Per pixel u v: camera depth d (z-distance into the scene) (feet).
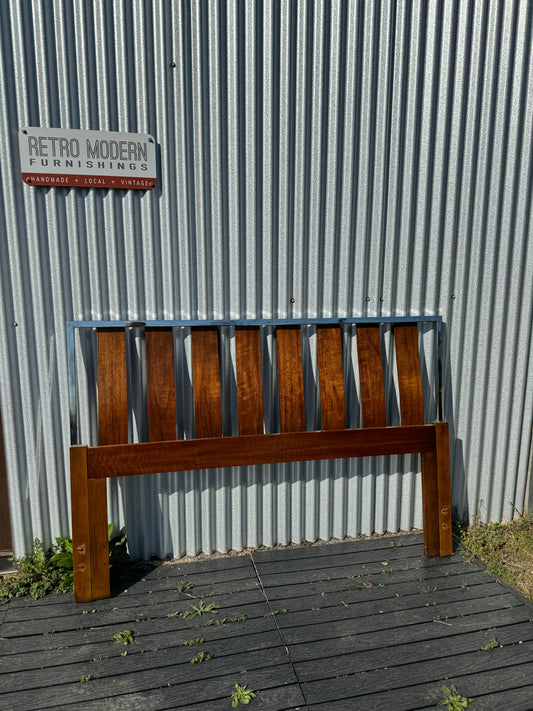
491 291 12.93
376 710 7.72
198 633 9.31
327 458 11.56
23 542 11.32
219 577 11.14
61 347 10.96
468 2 11.53
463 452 13.42
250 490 12.12
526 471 14.03
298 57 10.97
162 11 10.22
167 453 10.65
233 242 11.35
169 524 11.80
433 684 8.23
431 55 11.60
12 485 11.06
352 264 12.10
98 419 10.55
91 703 7.80
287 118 11.10
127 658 8.70
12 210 10.27
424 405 13.00
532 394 13.65
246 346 11.30
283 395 11.45
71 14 9.95
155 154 10.66
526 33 11.99
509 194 12.63
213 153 10.94
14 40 9.80
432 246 12.46
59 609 9.96
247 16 10.59
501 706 7.84
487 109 12.14
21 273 10.50
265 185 11.28
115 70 10.31
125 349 10.87
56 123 10.22
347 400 12.46
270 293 11.71
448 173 12.25
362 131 11.57
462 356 13.12
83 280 10.85
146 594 10.48
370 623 9.62
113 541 11.43
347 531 13.06
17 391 10.87
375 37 11.25
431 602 10.27
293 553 12.21
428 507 11.95
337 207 11.73
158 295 11.25
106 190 10.67
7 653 8.79
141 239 11.00
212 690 8.05
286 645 9.04
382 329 12.50
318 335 11.72
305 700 7.89
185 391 11.60
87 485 10.20
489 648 8.99
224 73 10.73
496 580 11.06
